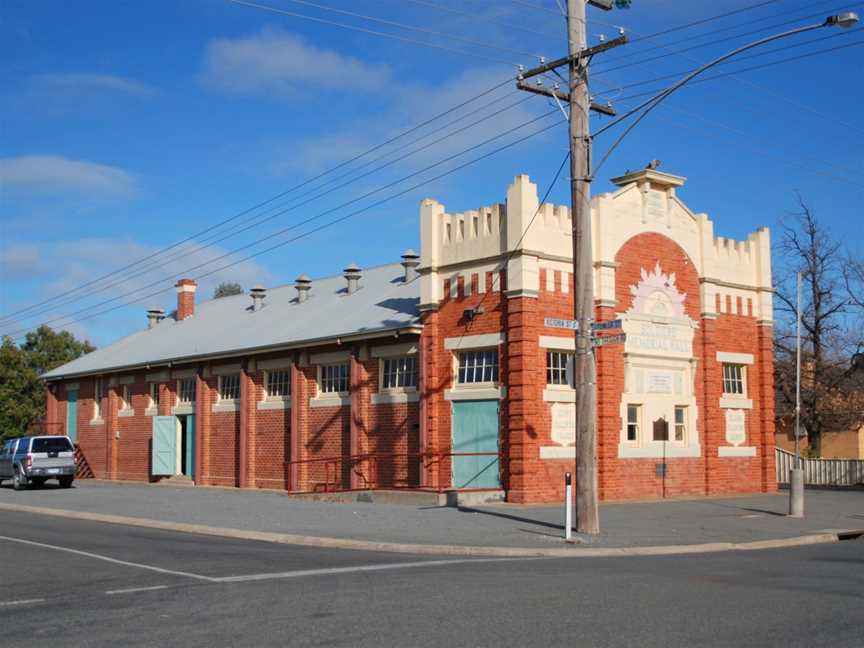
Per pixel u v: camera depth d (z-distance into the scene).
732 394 31.55
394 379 29.11
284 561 14.54
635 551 16.45
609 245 27.44
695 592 11.38
